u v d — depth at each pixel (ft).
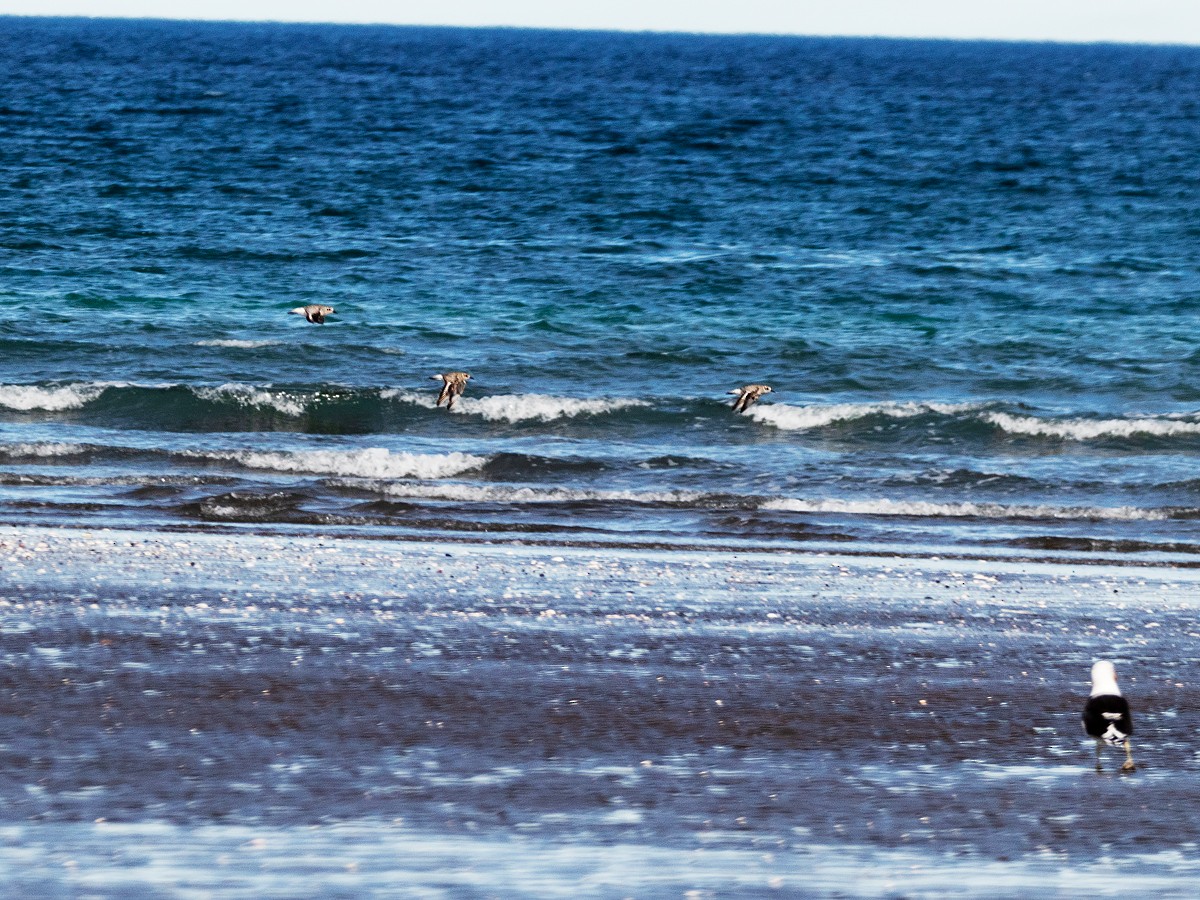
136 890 94.99
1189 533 244.42
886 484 274.98
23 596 169.37
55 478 254.68
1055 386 371.76
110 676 139.85
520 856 102.89
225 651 150.20
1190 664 159.84
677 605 179.52
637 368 379.14
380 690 139.64
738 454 297.53
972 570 211.61
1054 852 107.34
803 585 194.49
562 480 274.36
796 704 140.77
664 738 129.70
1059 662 159.53
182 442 291.38
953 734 133.80
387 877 98.48
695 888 98.68
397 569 195.11
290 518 235.20
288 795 112.57
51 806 108.58
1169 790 120.47
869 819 112.47
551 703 137.90
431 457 277.64
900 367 388.16
